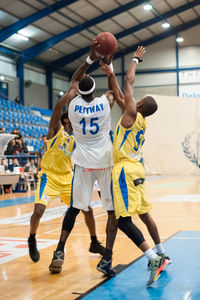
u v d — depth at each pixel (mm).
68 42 25719
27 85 25344
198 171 19219
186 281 3201
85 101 3459
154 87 29672
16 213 8109
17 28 21078
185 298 2809
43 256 4227
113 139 3506
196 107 19266
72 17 22750
